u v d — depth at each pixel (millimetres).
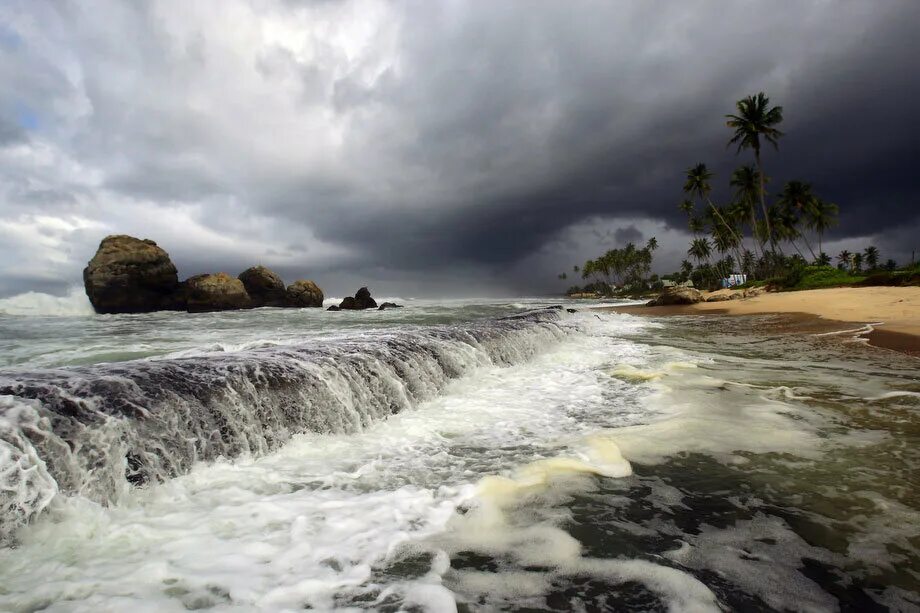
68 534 2656
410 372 6371
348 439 4652
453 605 2092
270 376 4801
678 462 3814
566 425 4992
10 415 3023
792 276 36312
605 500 3162
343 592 2188
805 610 2029
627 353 10359
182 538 2682
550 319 15945
